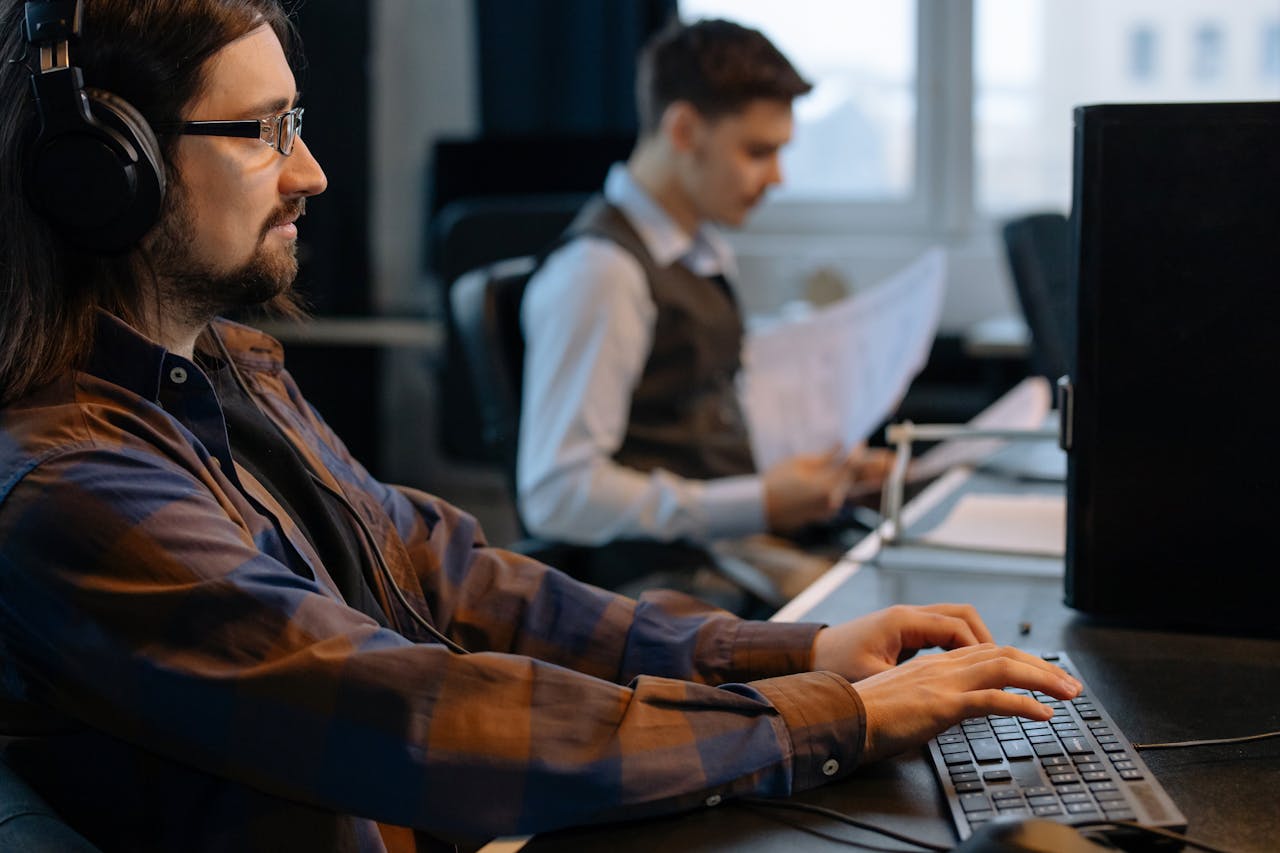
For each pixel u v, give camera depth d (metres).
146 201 0.86
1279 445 1.10
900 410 3.43
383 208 4.31
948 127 3.86
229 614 0.78
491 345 1.92
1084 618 1.19
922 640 1.03
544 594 1.15
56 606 0.78
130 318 0.92
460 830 0.78
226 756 0.77
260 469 1.02
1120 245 1.10
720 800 0.82
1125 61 4.05
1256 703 0.97
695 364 2.03
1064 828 0.68
